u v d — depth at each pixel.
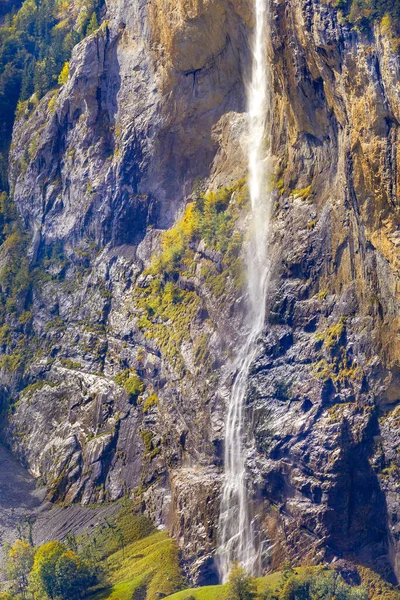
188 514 160.00
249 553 148.62
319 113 151.62
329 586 133.00
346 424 142.62
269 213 165.38
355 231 144.00
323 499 141.38
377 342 141.25
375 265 140.50
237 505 152.62
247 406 154.75
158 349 181.88
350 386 144.00
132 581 157.50
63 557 164.50
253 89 179.75
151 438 179.12
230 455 157.00
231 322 165.38
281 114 166.88
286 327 154.50
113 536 172.12
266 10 162.00
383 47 133.12
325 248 151.38
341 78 139.62
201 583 153.88
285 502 146.00
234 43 178.38
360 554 139.50
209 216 180.38
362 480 141.12
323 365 147.75
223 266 172.25
